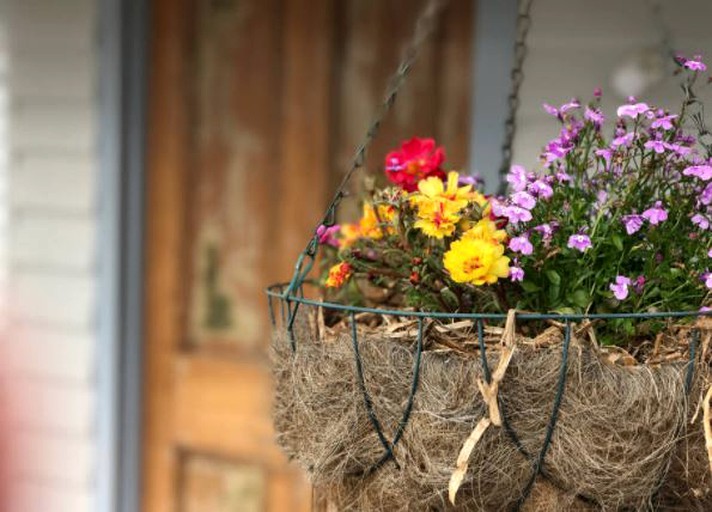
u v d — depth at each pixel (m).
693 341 1.03
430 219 1.15
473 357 1.01
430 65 2.56
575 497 1.02
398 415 1.03
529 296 1.17
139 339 2.95
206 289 2.89
